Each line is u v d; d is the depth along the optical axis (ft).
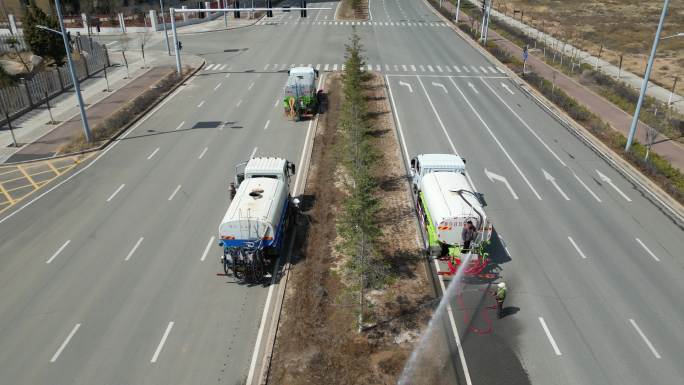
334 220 79.05
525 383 50.93
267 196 69.31
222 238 64.28
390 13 303.07
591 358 54.34
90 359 53.62
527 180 95.71
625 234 78.38
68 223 80.38
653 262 71.46
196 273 68.03
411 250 72.74
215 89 155.22
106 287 65.05
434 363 52.85
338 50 206.90
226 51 207.10
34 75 153.28
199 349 55.16
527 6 324.80
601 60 194.80
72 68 107.04
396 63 185.88
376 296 62.80
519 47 214.28
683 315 61.05
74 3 277.03
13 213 83.76
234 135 118.01
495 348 55.26
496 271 68.69
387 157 104.53
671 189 89.97
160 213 83.20
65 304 61.93
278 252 68.39
